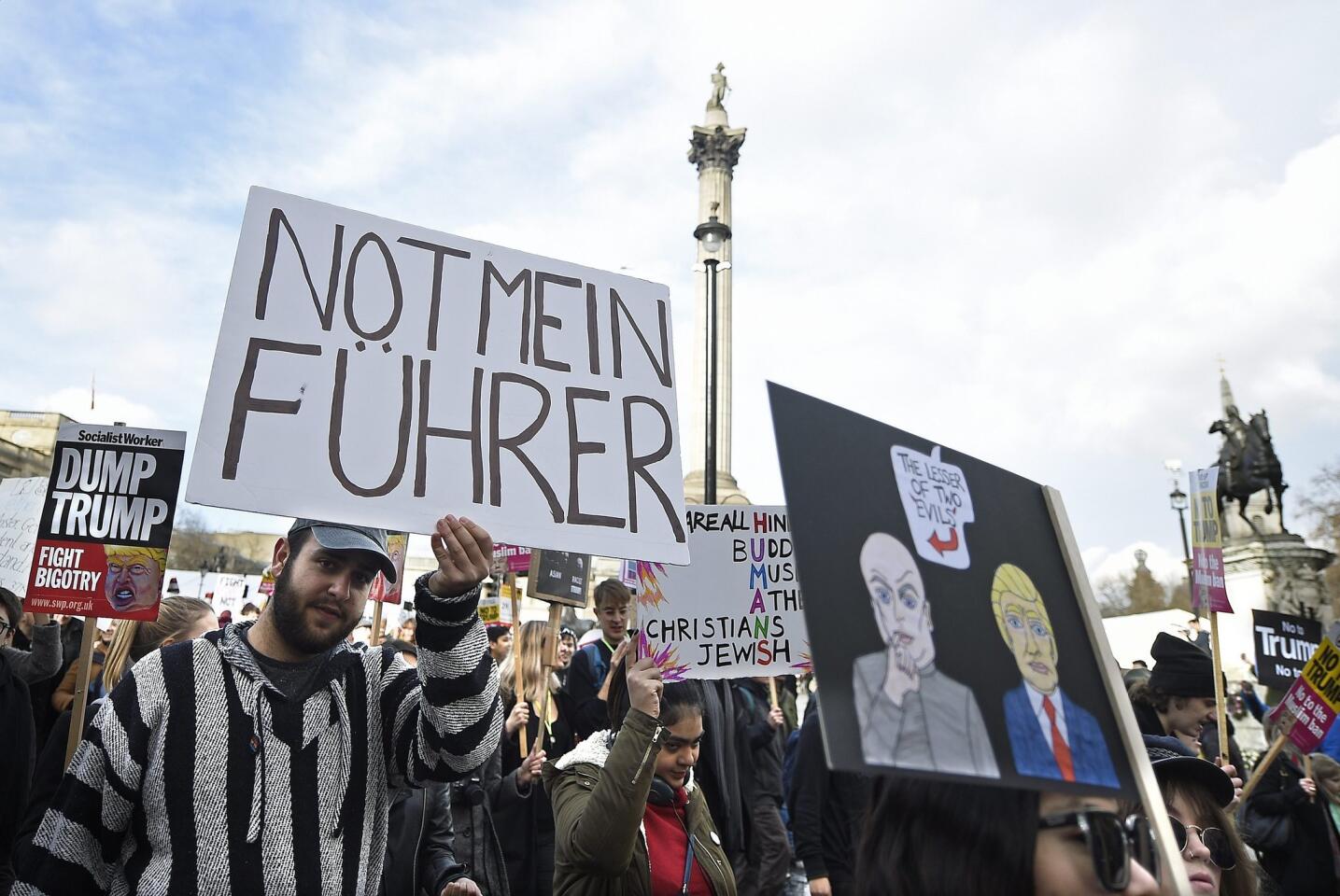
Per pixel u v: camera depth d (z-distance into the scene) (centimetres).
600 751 333
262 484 237
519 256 295
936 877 144
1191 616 1546
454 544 239
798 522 131
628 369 294
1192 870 248
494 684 253
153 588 409
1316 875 507
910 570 143
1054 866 143
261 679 238
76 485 420
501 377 276
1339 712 504
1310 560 1762
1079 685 163
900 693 130
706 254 1197
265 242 263
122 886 221
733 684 619
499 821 525
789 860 578
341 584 244
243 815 223
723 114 3522
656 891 320
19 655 516
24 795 453
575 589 609
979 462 173
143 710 228
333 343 259
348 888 232
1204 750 772
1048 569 174
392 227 281
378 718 256
